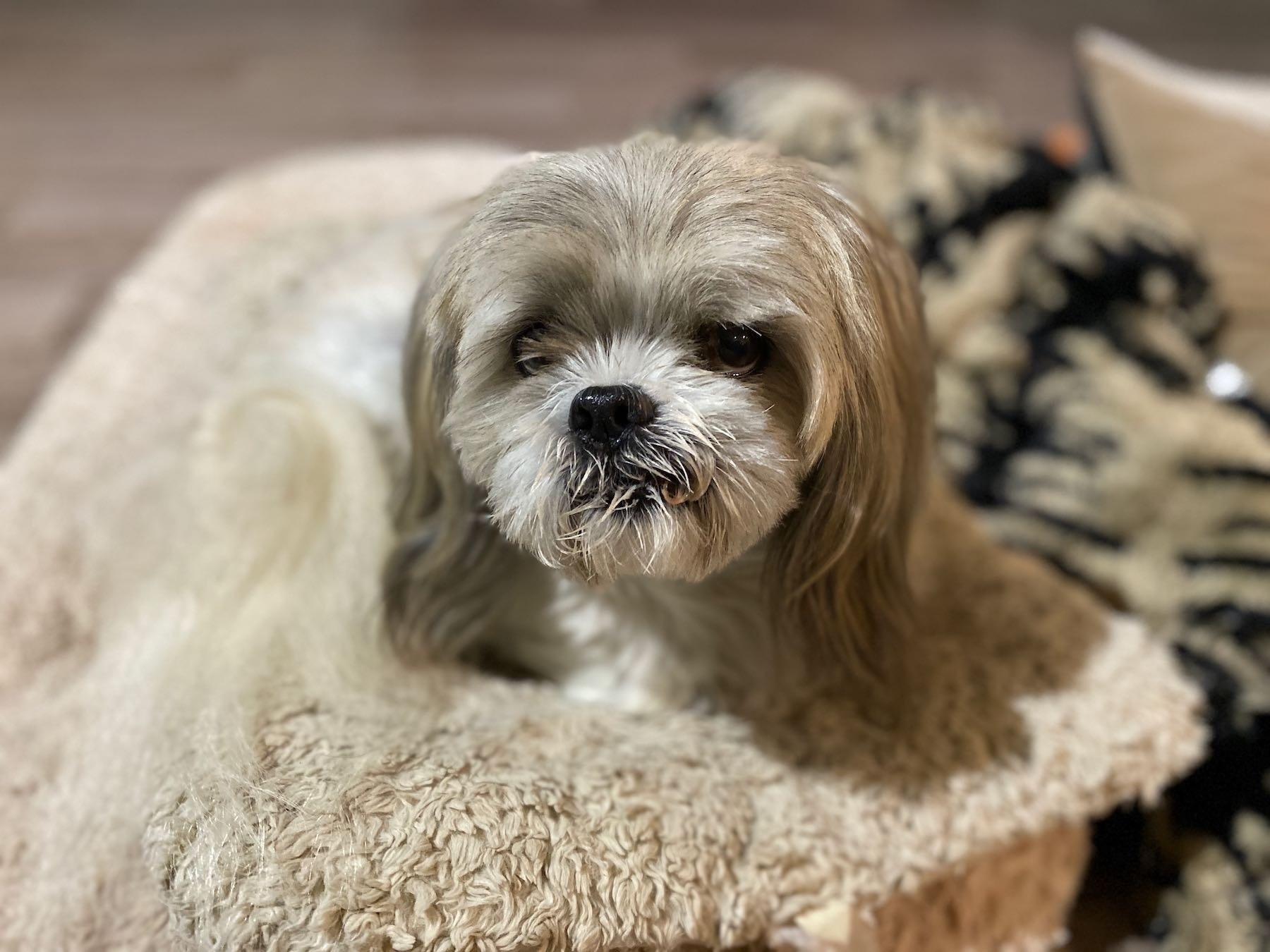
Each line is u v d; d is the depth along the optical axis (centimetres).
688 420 29
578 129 100
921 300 37
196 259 63
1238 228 59
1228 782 42
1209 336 57
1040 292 57
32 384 71
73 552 48
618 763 35
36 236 84
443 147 74
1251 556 47
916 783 36
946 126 65
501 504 31
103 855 36
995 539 49
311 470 41
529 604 40
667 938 32
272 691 35
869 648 38
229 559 39
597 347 31
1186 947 42
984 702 38
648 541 30
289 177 69
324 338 45
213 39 115
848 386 31
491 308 30
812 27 120
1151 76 61
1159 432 50
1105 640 41
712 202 29
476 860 31
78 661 45
